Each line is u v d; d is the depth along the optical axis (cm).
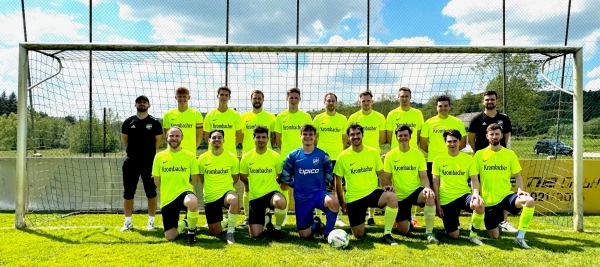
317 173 373
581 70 437
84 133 614
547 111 632
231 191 378
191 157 383
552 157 623
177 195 370
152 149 426
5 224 449
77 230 413
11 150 690
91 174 552
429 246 348
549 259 311
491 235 385
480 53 465
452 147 386
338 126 455
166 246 344
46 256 315
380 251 329
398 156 393
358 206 376
